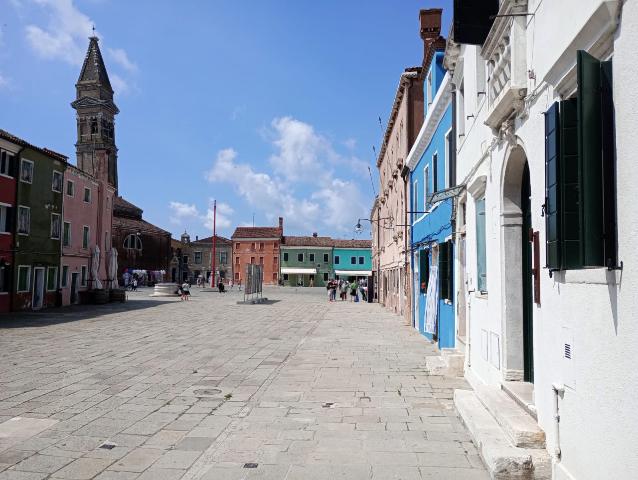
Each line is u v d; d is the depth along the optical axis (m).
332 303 39.34
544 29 5.23
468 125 9.87
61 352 13.86
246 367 11.77
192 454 6.07
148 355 13.48
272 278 88.25
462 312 11.24
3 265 27.27
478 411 6.76
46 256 31.47
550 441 4.97
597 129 3.76
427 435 6.70
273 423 7.32
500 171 7.02
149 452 6.14
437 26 21.64
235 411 8.00
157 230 73.31
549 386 5.02
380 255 38.91
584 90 3.76
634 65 3.35
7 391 9.25
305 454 6.04
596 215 3.74
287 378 10.51
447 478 5.25
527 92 5.77
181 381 10.23
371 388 9.50
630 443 3.40
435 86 16.75
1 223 27.38
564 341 4.57
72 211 35.03
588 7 4.10
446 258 13.46
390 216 30.56
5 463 5.74
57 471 5.52
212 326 21.27
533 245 5.47
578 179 3.92
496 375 7.32
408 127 22.31
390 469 5.52
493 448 5.25
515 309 6.88
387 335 18.08
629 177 3.42
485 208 8.09
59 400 8.62
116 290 37.69
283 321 23.69
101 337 17.30
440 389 9.37
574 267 4.18
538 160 5.36
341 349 14.61
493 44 6.93
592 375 3.99
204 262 93.56
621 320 3.53
